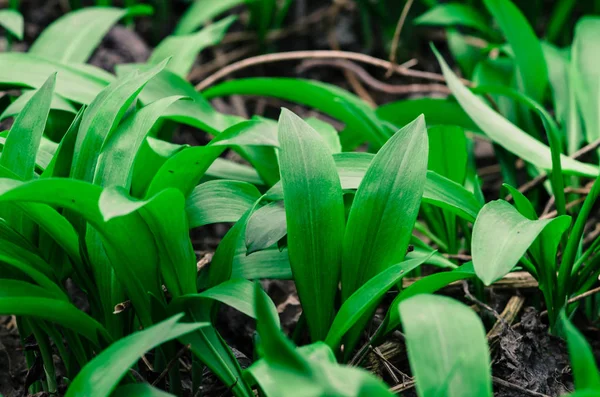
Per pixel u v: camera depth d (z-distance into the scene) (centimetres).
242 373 63
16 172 66
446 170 82
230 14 141
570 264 71
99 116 67
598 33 95
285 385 52
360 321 68
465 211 70
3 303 60
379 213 67
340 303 71
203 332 64
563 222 66
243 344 81
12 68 83
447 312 57
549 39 118
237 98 119
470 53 109
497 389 71
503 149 90
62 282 71
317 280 67
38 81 82
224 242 67
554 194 76
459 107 90
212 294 63
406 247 66
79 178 66
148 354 74
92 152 66
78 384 57
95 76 86
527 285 79
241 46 137
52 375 71
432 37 137
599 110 89
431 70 133
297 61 134
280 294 83
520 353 72
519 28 92
